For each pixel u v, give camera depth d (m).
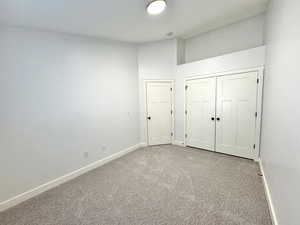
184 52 4.12
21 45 2.10
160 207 1.86
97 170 2.92
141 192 2.17
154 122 4.15
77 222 1.68
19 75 2.08
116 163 3.19
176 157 3.35
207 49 3.76
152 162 3.15
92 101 3.01
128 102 3.76
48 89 2.38
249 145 3.05
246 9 2.65
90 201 2.02
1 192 1.93
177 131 4.17
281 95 1.54
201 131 3.74
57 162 2.49
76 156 2.76
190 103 3.84
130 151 3.84
